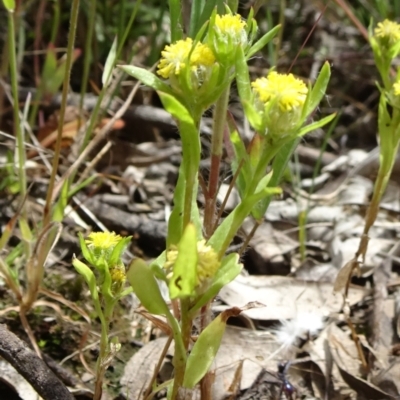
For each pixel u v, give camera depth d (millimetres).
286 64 324
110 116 264
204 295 105
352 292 190
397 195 244
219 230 109
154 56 262
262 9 358
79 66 303
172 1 126
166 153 263
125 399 156
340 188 250
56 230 162
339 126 304
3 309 173
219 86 104
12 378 151
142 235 209
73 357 166
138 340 173
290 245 213
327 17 356
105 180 239
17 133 170
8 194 218
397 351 168
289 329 174
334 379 164
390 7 346
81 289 183
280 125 100
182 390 117
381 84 316
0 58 254
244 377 161
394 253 206
